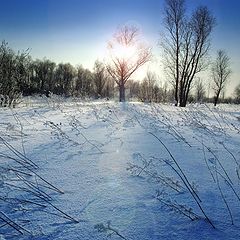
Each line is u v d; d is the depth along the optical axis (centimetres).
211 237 201
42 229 213
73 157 379
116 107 1080
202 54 3095
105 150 411
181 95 3134
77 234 206
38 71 6159
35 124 677
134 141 467
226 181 274
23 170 332
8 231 213
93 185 287
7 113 925
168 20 3075
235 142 482
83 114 897
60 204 250
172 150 409
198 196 261
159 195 262
